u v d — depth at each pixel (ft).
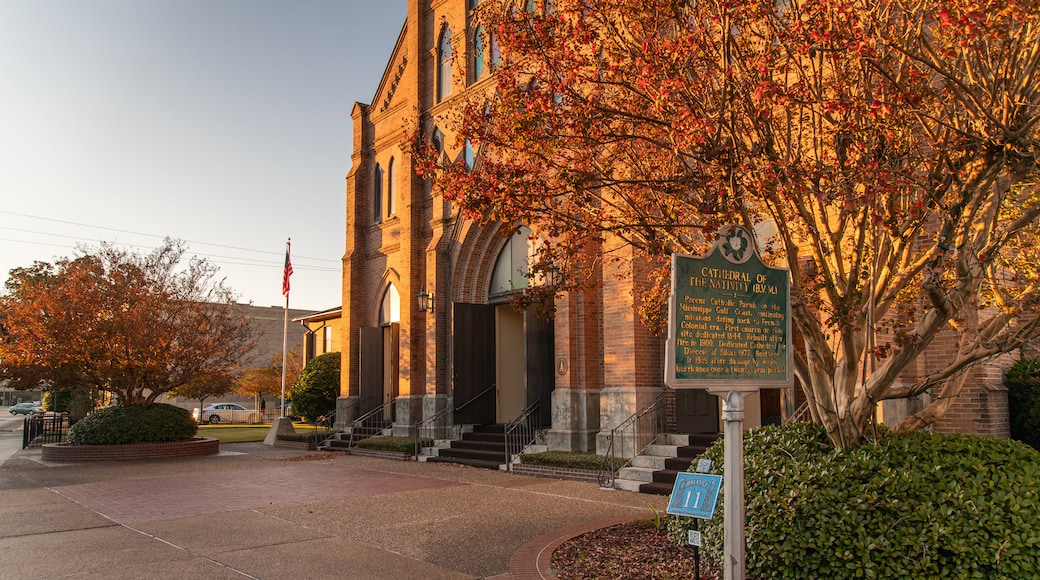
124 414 68.95
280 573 25.08
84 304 68.08
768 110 21.88
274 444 83.05
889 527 18.33
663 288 33.50
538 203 26.40
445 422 65.82
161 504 39.58
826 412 21.53
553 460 47.50
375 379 77.82
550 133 25.85
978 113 20.74
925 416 22.39
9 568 25.88
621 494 39.93
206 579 24.35
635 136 24.91
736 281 18.72
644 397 45.75
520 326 65.36
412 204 71.20
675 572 22.38
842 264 22.65
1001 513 17.46
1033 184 25.39
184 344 72.59
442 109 69.26
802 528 19.39
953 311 19.43
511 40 27.02
